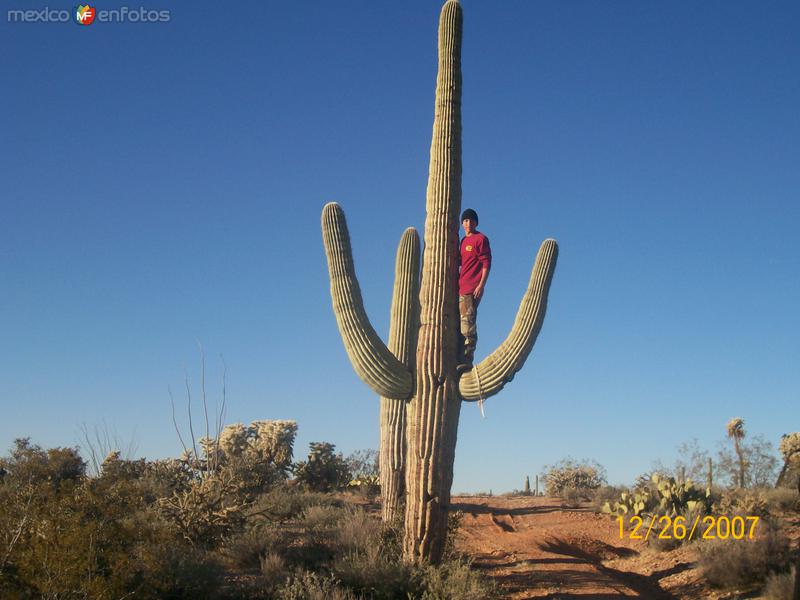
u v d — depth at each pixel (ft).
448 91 40.06
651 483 76.38
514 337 39.09
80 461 46.68
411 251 46.75
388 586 35.04
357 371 38.19
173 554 33.88
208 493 46.68
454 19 40.24
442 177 39.58
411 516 37.70
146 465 67.72
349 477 89.92
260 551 42.37
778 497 64.80
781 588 38.55
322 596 33.06
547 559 50.72
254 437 95.91
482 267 40.50
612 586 43.37
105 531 30.58
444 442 37.91
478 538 59.62
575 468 115.03
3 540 29.27
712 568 44.01
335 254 38.81
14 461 54.39
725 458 95.45
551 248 40.34
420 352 38.47
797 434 93.66
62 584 28.09
